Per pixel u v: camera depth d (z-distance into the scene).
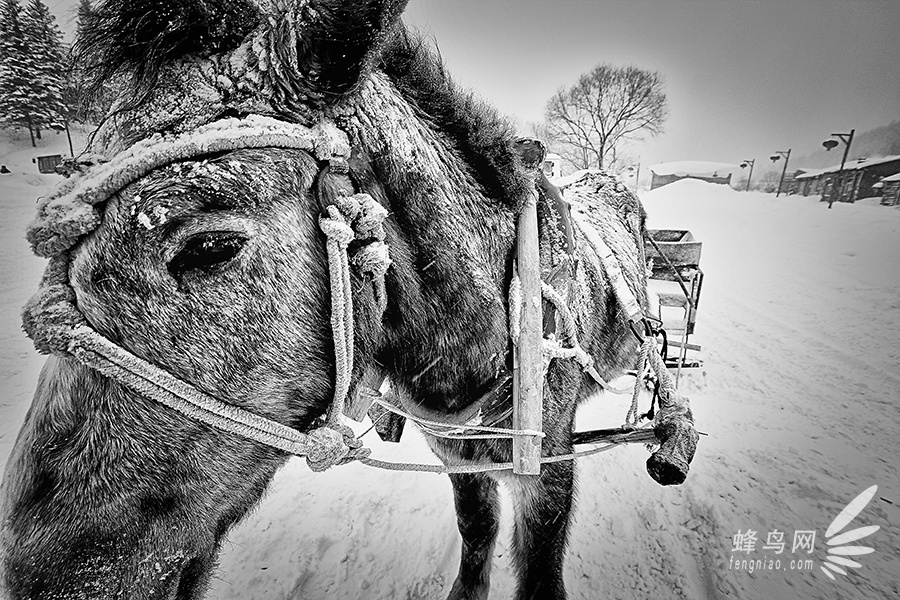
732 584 2.61
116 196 0.86
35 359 5.12
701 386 5.19
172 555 1.03
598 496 3.41
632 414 2.10
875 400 4.84
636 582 2.65
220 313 0.93
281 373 1.03
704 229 16.55
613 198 2.92
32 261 7.72
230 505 1.11
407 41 1.37
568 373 1.74
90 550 0.93
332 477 3.77
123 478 0.94
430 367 1.43
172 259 0.88
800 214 17.56
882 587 2.59
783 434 4.21
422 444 4.22
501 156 1.46
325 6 0.92
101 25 1.01
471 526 2.32
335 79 0.98
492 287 1.43
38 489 0.90
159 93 0.92
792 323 7.37
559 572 1.85
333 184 1.05
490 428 1.40
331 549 2.96
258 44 0.96
